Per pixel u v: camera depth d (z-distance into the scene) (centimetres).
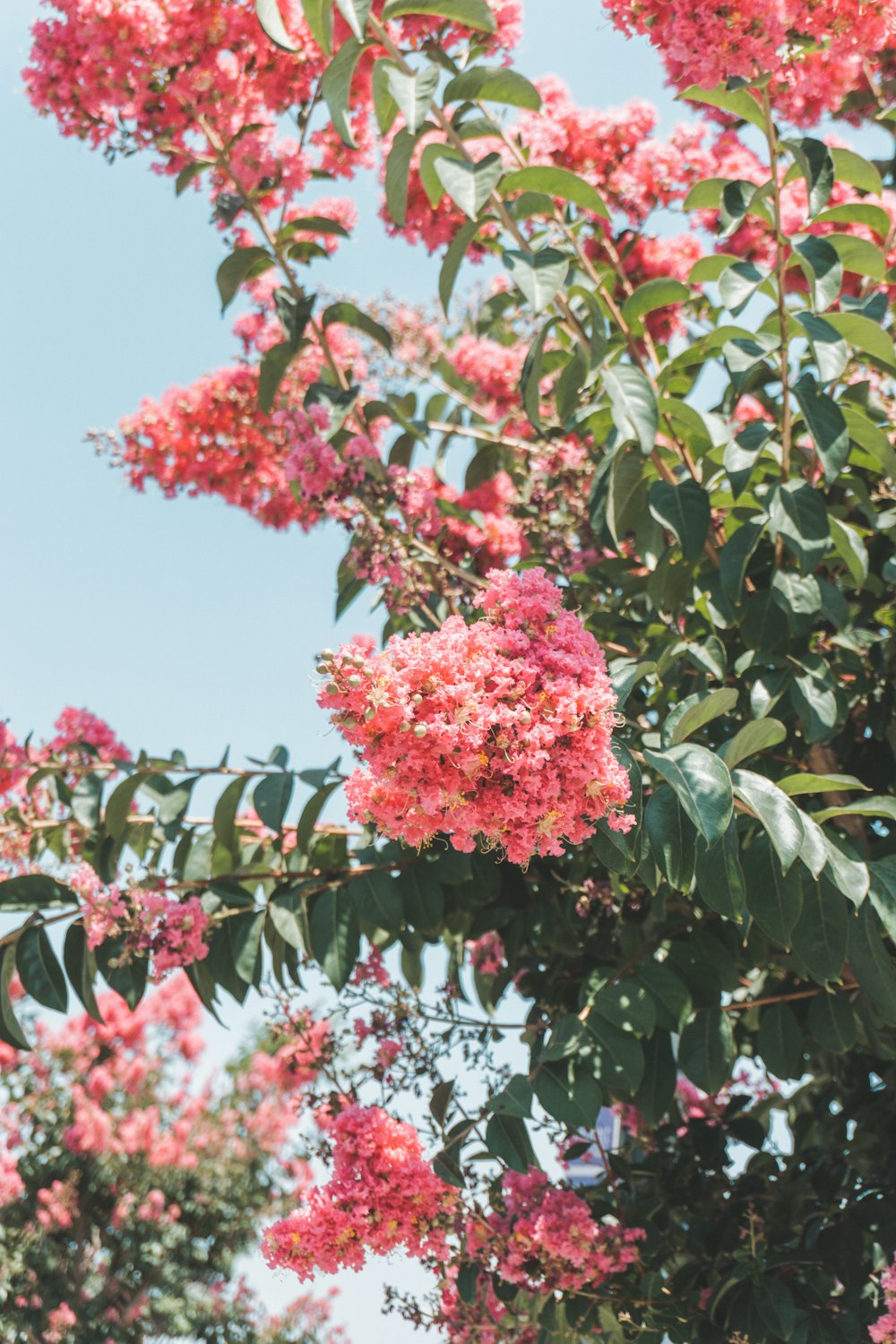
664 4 303
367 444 446
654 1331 367
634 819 240
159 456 516
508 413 540
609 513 354
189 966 406
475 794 234
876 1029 367
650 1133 451
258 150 429
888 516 379
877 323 327
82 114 434
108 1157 1158
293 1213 332
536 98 324
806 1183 415
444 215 456
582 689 228
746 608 361
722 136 462
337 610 449
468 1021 408
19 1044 400
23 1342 1043
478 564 486
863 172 345
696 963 381
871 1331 310
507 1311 410
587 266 385
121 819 412
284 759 410
